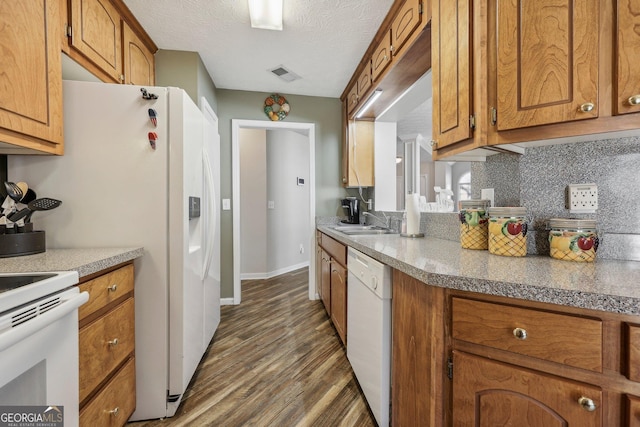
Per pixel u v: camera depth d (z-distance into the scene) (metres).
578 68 0.87
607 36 0.84
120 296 1.23
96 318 1.07
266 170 4.20
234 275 3.04
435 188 2.20
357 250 1.65
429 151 2.57
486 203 1.33
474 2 1.08
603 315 0.66
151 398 1.38
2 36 0.98
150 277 1.38
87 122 1.34
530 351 0.73
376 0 1.71
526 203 1.22
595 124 0.88
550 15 0.91
